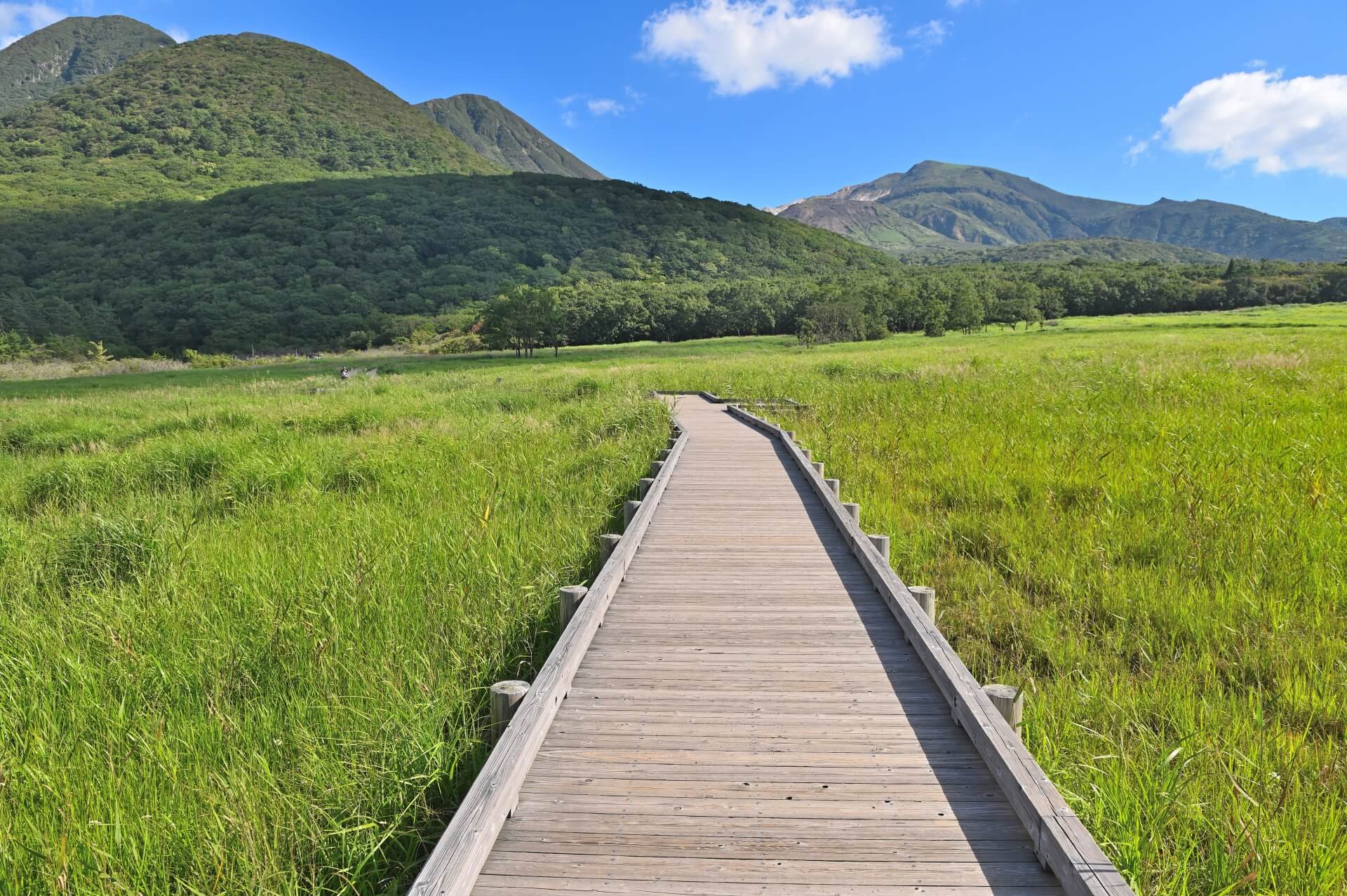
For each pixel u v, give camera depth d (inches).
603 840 96.1
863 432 451.2
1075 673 168.4
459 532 260.2
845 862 91.8
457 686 148.3
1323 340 1194.0
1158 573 212.2
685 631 169.0
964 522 271.7
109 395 1039.0
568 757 116.1
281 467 369.7
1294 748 127.6
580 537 257.3
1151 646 176.7
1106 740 129.6
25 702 152.4
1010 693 121.1
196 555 249.4
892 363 1064.2
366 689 148.9
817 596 192.2
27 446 564.4
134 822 112.7
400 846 108.2
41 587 237.1
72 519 316.2
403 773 117.6
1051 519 257.1
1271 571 202.5
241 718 143.3
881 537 217.0
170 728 139.0
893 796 105.6
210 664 164.7
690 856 93.0
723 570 214.2
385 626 183.0
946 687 132.0
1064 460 323.3
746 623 173.5
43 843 106.4
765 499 310.5
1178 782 119.8
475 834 87.5
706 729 125.0
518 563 227.8
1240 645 173.8
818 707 132.8
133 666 163.6
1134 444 348.2
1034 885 87.6
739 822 99.7
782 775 111.0
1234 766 125.5
